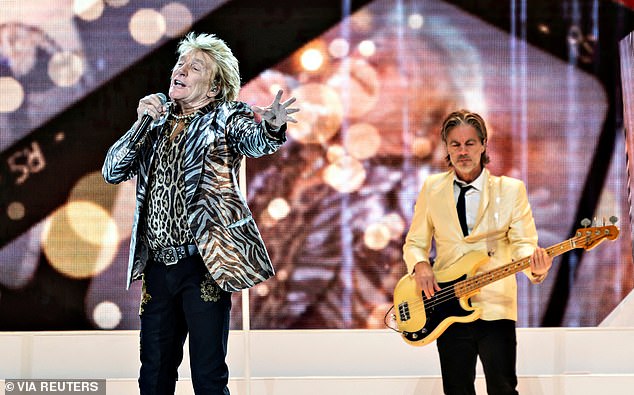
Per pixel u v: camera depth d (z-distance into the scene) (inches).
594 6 602.5
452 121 476.7
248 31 609.0
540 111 604.7
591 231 444.5
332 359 581.0
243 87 608.7
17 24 606.9
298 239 607.8
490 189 477.7
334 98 608.1
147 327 416.8
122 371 578.2
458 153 472.7
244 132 400.2
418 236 490.9
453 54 605.9
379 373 579.5
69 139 609.0
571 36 603.2
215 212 403.2
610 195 601.0
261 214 608.1
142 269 419.5
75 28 609.0
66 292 607.5
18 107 607.2
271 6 608.7
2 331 602.5
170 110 429.7
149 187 419.5
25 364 574.2
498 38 605.3
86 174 609.3
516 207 473.4
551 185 603.5
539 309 600.1
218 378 406.9
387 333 585.3
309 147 608.1
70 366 575.8
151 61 609.9
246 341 521.0
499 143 605.3
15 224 606.9
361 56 607.5
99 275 609.0
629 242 597.6
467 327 462.3
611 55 601.6
